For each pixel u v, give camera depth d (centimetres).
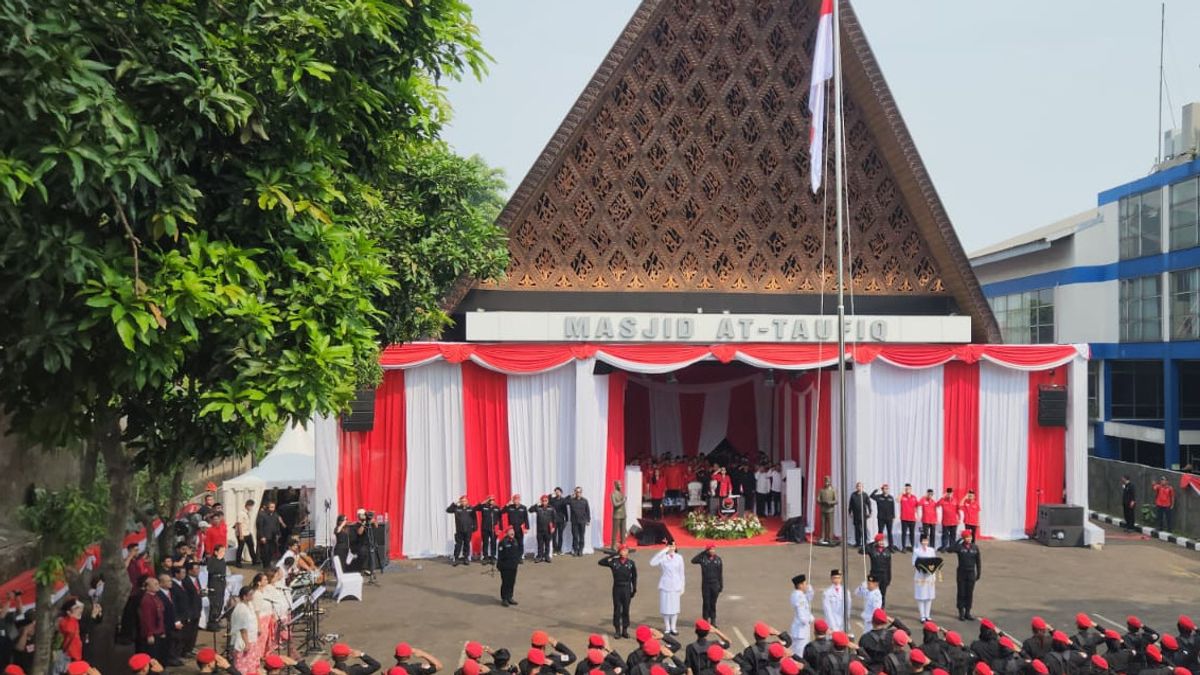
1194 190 3812
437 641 1795
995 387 2788
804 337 2648
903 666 1292
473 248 2042
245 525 2458
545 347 2561
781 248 2738
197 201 1000
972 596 1950
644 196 2661
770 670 1268
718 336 2614
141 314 857
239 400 969
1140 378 4434
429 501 2567
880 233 2770
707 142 2680
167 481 2438
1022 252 4928
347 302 1095
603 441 2617
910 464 2745
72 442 1088
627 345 2606
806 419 2978
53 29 820
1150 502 3092
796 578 1691
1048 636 1433
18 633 1395
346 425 2472
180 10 950
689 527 2870
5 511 1870
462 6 1228
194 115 927
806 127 2716
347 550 2242
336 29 1050
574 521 2531
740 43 2673
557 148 2530
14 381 962
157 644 1487
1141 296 4209
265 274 1022
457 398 2575
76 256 848
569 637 1823
